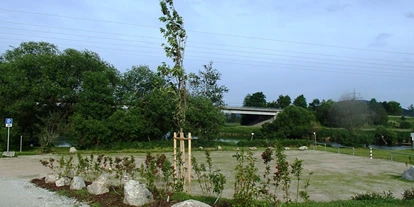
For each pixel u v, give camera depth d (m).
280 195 11.91
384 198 10.33
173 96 9.88
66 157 24.62
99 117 33.88
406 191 10.74
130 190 8.59
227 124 79.44
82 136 31.97
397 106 76.94
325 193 13.04
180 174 9.77
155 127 37.31
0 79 31.19
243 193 7.23
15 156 25.08
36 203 9.50
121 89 40.25
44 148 29.22
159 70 9.27
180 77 9.38
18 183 12.97
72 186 11.01
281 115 53.69
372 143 51.16
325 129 51.50
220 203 8.35
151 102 36.38
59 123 30.95
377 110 59.44
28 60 32.06
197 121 37.75
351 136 47.38
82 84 34.31
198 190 12.09
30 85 31.42
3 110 30.42
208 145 37.97
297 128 51.75
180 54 9.41
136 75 40.78
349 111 51.59
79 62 35.00
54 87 31.83
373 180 16.62
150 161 9.76
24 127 33.16
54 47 41.56
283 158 7.91
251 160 8.27
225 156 28.19
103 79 34.56
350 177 17.53
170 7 9.39
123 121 33.81
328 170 20.42
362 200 9.85
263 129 55.56
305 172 19.38
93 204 8.96
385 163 24.61
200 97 40.41
